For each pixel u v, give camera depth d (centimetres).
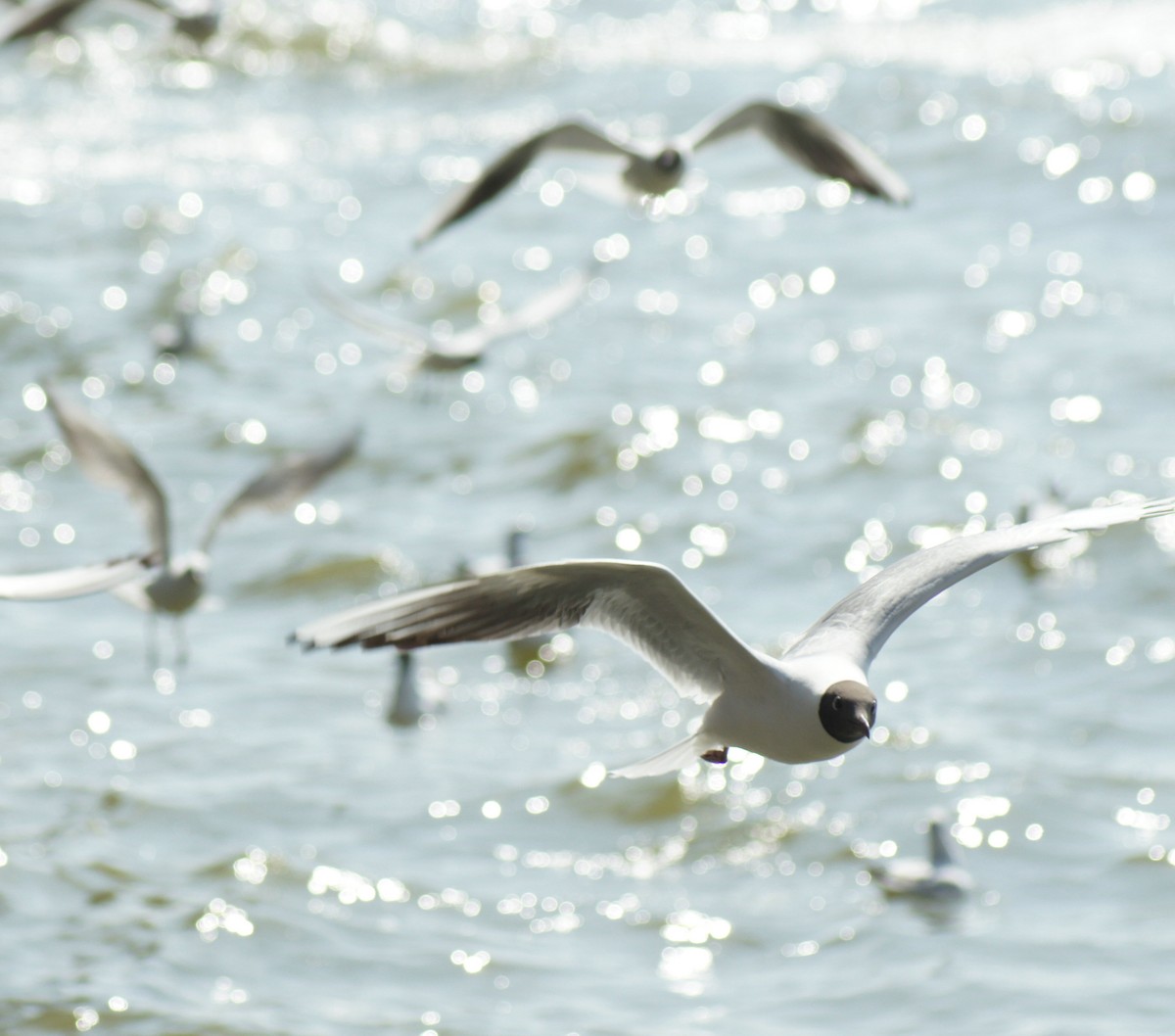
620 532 2136
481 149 3725
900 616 710
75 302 2914
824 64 4088
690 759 699
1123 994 1233
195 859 1444
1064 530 726
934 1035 1198
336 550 2081
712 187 3491
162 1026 1209
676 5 4644
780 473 2278
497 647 1853
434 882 1422
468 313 2930
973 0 4503
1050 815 1498
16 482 2269
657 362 2666
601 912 1388
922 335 2712
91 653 1836
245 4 4350
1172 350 2592
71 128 3847
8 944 1306
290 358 2744
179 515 2189
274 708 1727
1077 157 3441
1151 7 4297
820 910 1383
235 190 3509
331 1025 1220
